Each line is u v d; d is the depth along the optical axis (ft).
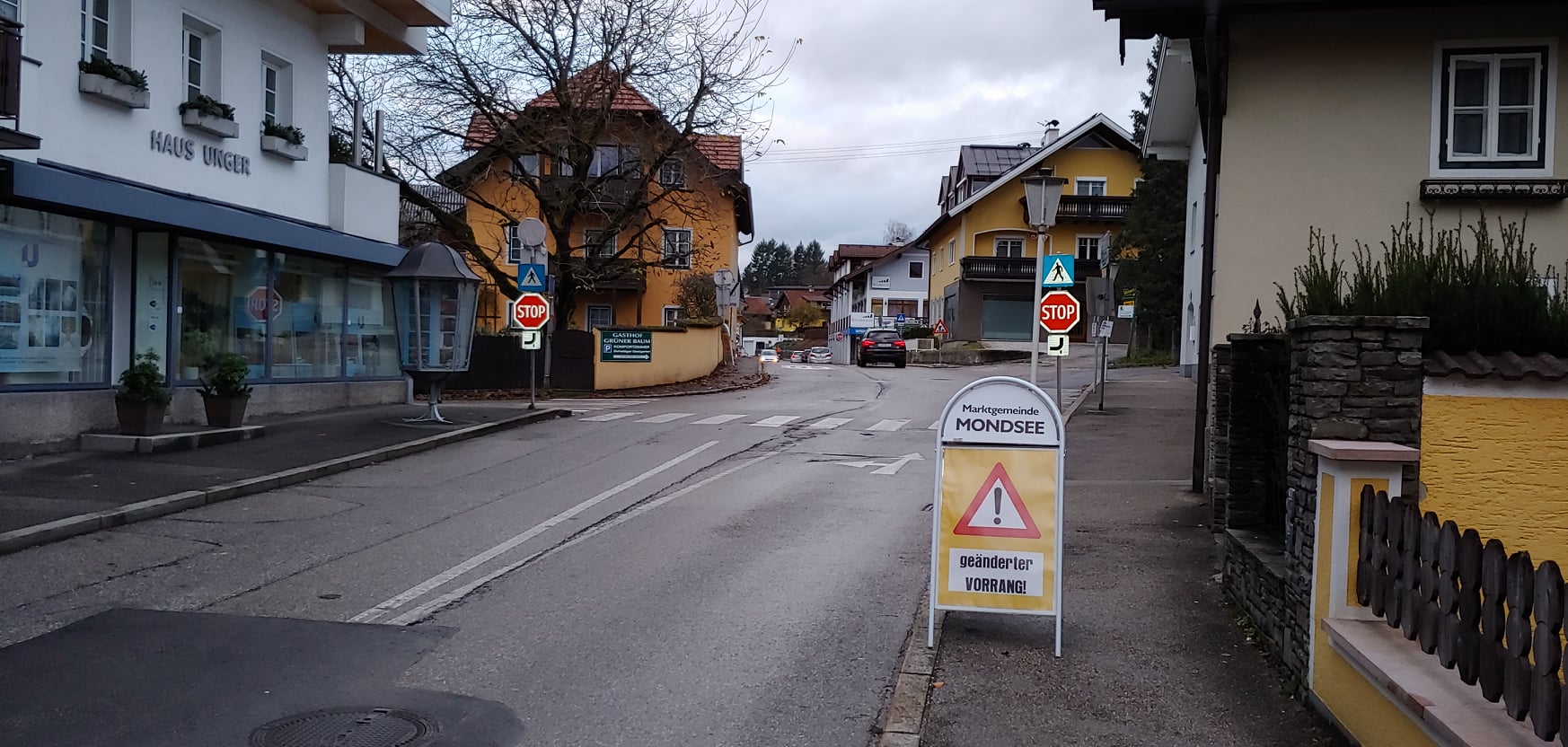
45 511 31.60
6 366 41.14
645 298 144.15
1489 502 17.95
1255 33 41.75
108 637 21.34
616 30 89.56
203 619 22.80
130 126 45.68
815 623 23.27
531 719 17.56
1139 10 39.88
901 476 45.21
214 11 51.03
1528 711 12.14
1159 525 33.94
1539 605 11.82
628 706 18.28
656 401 83.56
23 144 35.76
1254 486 24.94
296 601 24.41
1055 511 21.26
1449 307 18.97
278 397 57.93
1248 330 36.24
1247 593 22.85
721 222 135.54
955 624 23.13
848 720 17.85
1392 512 15.74
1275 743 16.71
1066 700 18.60
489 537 31.76
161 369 49.49
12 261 41.29
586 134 93.97
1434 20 40.88
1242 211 41.91
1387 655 15.01
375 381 67.05
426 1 62.49
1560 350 18.78
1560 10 40.06
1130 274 140.97
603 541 31.30
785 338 332.39
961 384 106.63
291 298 59.52
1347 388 17.88
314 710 17.63
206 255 52.47
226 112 51.03
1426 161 41.14
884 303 240.94
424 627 22.54
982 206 182.19
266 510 35.19
